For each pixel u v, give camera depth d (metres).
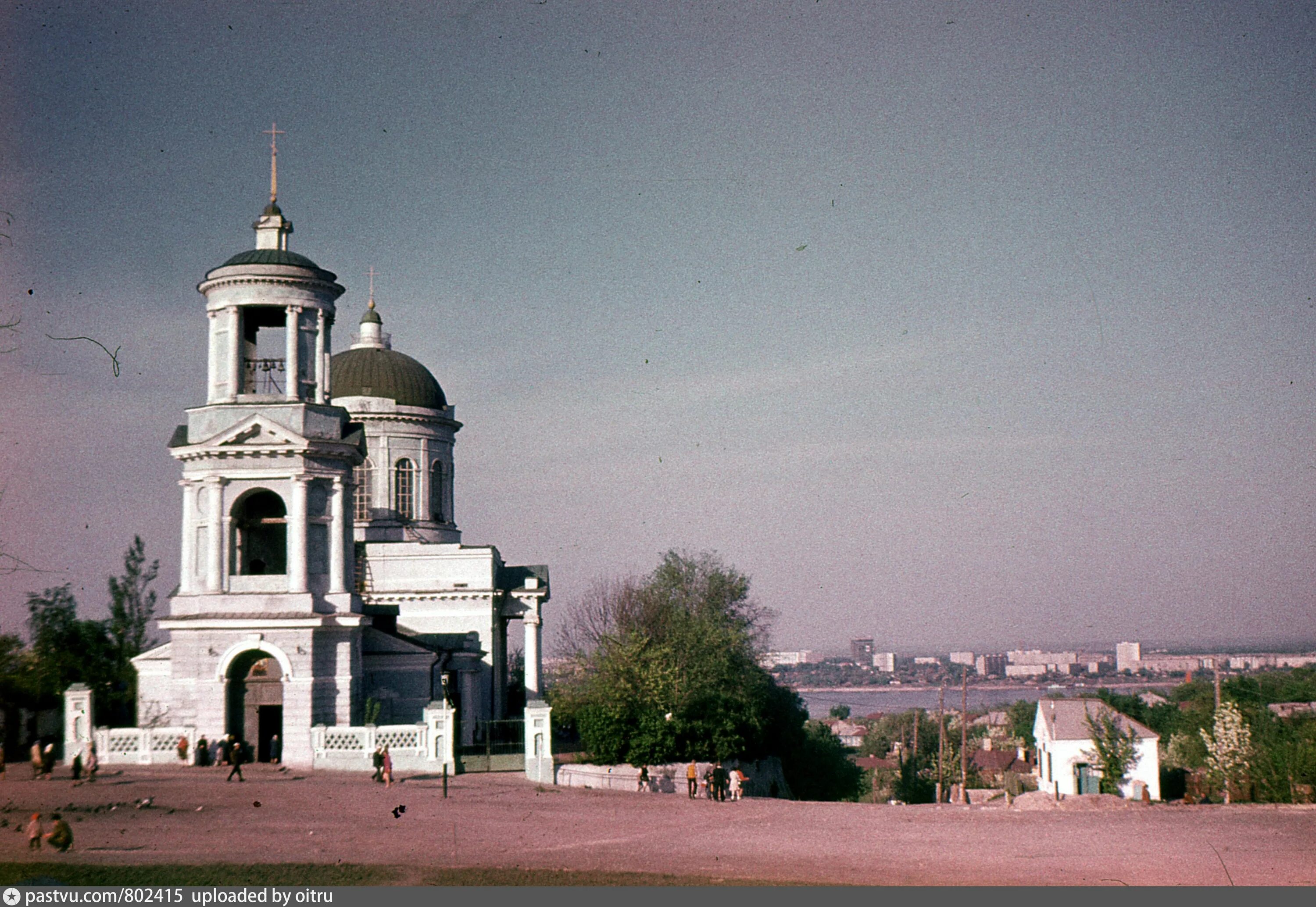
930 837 39.72
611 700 58.62
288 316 59.75
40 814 37.12
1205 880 32.19
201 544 58.38
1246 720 74.31
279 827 37.78
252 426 57.50
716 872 32.28
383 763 50.38
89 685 56.72
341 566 58.69
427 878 30.58
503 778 54.16
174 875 30.19
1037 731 87.62
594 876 31.28
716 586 81.19
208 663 56.28
